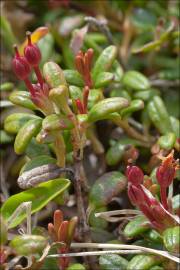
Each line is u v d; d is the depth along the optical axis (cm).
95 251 12
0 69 17
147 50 16
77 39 15
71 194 14
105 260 12
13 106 16
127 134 15
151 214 12
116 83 15
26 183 12
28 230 12
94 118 12
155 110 14
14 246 11
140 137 15
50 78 12
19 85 16
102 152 15
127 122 14
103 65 13
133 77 15
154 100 15
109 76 13
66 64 16
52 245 11
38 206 12
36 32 14
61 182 12
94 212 13
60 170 12
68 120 11
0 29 17
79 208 12
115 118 12
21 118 13
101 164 15
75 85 13
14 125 13
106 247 12
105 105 12
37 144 13
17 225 13
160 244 12
